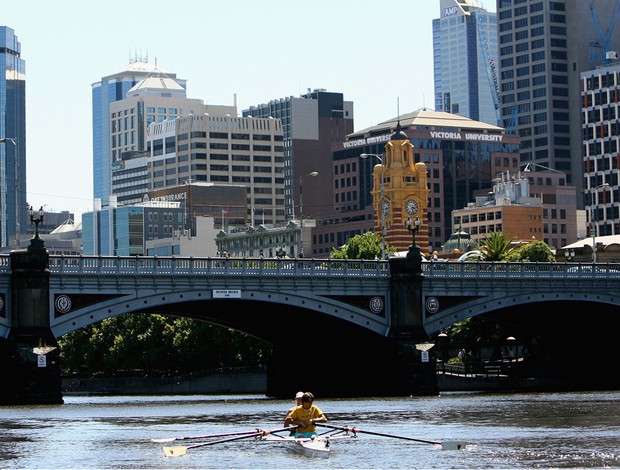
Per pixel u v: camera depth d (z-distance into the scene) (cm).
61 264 13488
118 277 13662
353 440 9031
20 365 13112
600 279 16288
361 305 14962
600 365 17812
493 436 9212
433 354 14938
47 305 13312
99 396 19788
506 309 16812
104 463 7969
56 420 11050
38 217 13512
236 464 7862
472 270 15562
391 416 11088
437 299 15338
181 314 15675
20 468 7831
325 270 14712
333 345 16112
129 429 10069
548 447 8494
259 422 10719
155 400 16038
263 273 14338
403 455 8181
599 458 7925
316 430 9194
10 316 13312
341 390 15838
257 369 19900
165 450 8219
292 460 8019
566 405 12462
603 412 11400
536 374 18525
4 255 13412
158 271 13862
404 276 15012
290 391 16688
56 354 13262
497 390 17500
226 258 14175
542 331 18650
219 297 14112
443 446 8375
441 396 14838
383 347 15025
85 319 13538
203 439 9062
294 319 15550
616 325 17500
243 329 16700
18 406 12912
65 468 7806
